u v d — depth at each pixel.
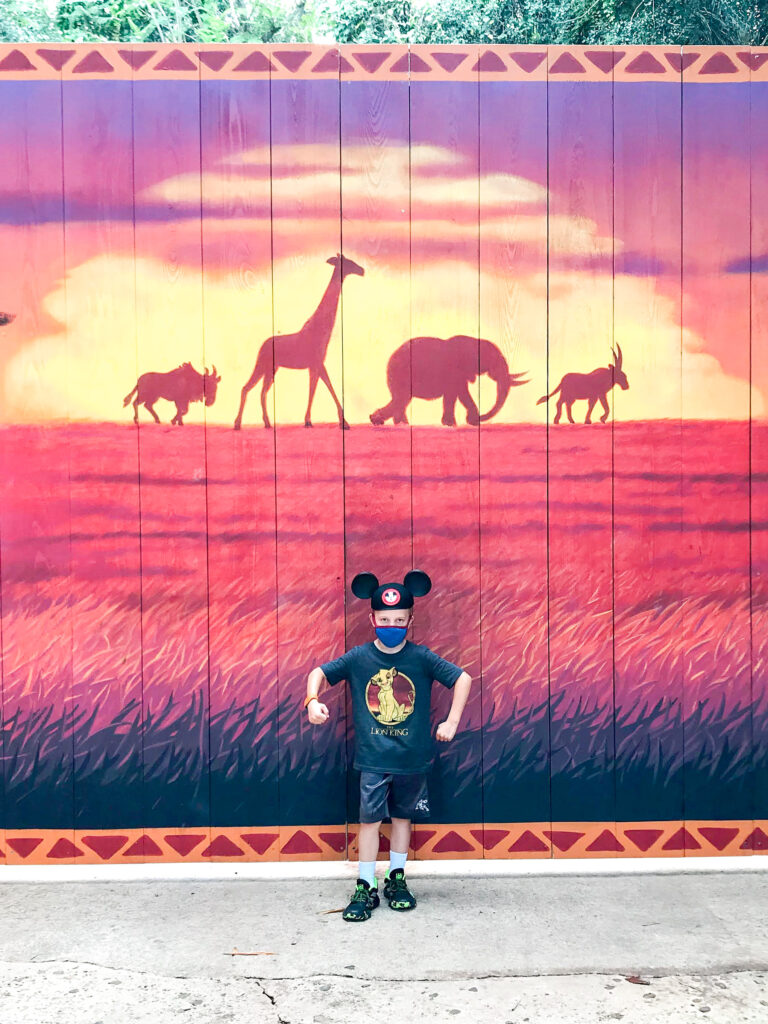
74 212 3.50
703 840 3.61
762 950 2.93
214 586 3.55
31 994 2.70
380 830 3.60
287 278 3.53
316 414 3.54
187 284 3.52
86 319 3.53
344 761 3.57
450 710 3.35
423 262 3.53
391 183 3.52
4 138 3.50
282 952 2.93
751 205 3.56
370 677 3.28
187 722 3.57
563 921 3.13
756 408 3.58
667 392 3.57
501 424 3.56
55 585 3.55
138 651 3.55
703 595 3.59
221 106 3.49
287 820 3.58
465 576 3.57
